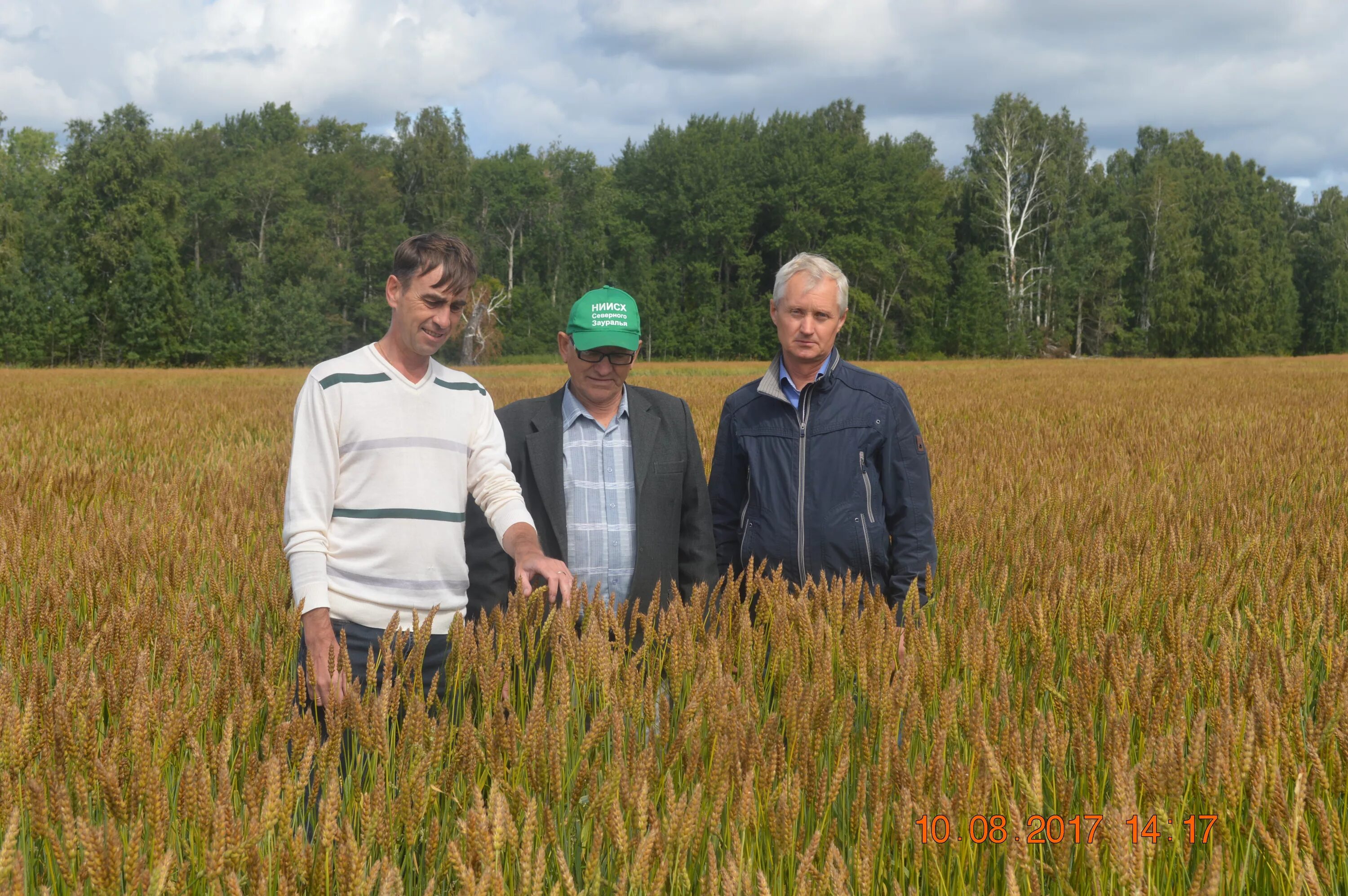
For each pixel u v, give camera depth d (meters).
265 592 3.53
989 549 4.77
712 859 1.66
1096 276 78.44
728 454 3.67
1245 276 79.19
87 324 66.69
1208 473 8.06
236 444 11.94
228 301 70.88
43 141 85.06
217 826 1.62
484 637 2.39
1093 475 8.03
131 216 66.19
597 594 2.65
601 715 2.08
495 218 80.19
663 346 74.75
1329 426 12.80
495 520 2.86
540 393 21.33
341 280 73.88
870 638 2.49
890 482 3.41
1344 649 2.46
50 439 11.41
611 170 90.88
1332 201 91.69
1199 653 2.57
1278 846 1.79
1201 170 90.38
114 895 1.52
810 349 3.35
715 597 2.99
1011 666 3.06
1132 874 1.60
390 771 2.16
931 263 76.31
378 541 2.72
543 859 1.61
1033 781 1.86
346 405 2.71
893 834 1.85
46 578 3.38
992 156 78.38
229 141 95.62
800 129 77.12
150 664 2.68
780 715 2.13
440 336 2.71
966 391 24.41
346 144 93.00
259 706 2.46
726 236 74.56
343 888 1.60
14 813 1.51
